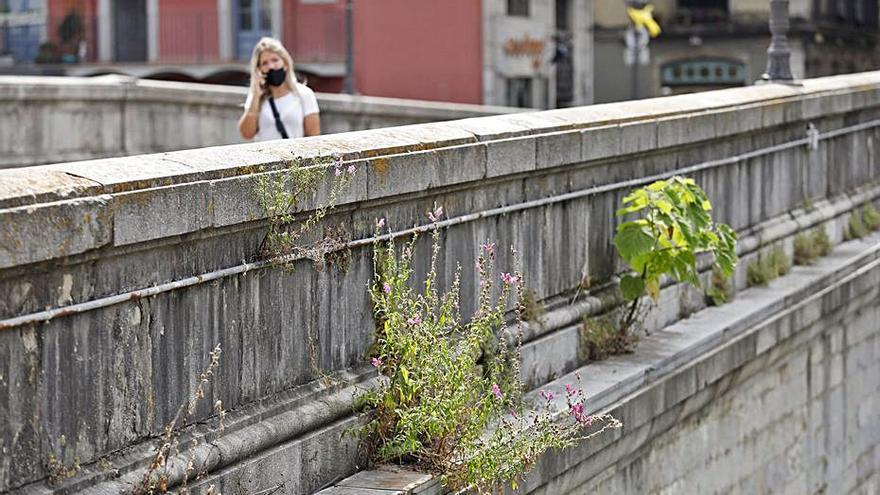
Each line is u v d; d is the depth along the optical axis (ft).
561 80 168.55
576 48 171.12
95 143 73.77
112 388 21.45
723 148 45.50
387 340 27.25
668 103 41.98
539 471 29.78
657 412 35.63
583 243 36.58
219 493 23.21
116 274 21.39
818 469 50.44
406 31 148.36
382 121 92.63
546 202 34.22
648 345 38.19
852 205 58.49
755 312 43.14
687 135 41.60
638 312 38.09
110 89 73.72
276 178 24.20
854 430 54.54
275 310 25.00
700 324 41.11
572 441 29.76
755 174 48.44
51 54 145.79
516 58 151.94
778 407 46.09
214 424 23.48
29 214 19.49
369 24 148.46
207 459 22.88
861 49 218.79
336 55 146.41
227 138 81.25
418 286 29.04
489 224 31.71
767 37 200.03
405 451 27.07
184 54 147.33
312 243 25.77
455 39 147.74
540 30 157.48
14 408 19.75
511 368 30.42
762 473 44.93
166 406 22.57
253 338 24.47
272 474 24.53
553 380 34.17
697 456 39.58
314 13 146.72
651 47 205.46
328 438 26.07
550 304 34.86
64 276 20.45
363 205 26.91
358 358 27.50
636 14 130.62
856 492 55.11
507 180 32.32
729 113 44.86
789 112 50.52
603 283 37.78
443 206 29.81
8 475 19.70
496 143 31.19
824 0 198.39
